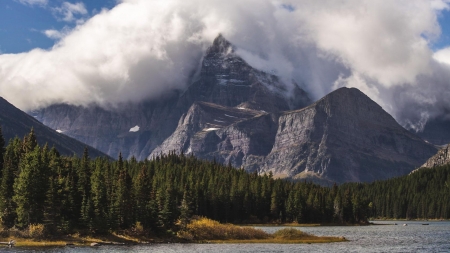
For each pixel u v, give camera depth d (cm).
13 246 13888
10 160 17150
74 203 16338
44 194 15350
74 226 16038
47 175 15850
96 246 14612
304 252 14675
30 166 15238
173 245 15938
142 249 14500
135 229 16875
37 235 14775
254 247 15850
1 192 15575
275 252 14488
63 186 16338
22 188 15062
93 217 15912
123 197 16788
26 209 15162
